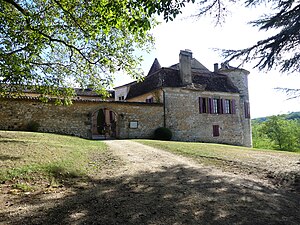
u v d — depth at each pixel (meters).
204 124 21.52
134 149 10.83
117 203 3.96
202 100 21.84
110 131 19.84
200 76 22.81
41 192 4.55
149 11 4.30
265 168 6.87
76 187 4.97
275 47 6.99
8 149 7.43
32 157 6.75
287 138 34.12
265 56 7.34
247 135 24.53
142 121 18.73
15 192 4.41
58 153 7.82
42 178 5.34
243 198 4.27
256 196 4.41
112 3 5.12
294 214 3.65
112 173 6.25
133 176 5.90
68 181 5.40
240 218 3.40
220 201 4.08
